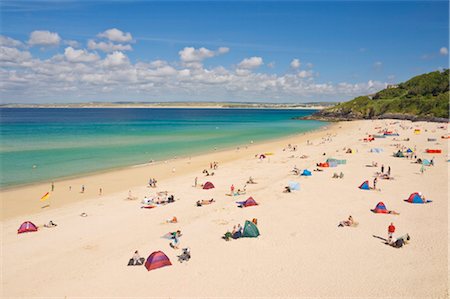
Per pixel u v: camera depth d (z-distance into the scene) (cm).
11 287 2014
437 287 1878
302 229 2770
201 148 7725
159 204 3547
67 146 7669
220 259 2294
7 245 2591
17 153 6644
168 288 1967
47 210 3428
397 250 2362
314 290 1908
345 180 4362
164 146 7956
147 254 2389
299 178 4516
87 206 3541
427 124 11719
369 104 16925
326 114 19125
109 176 4906
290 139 9500
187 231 2783
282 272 2111
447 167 5012
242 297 1856
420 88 16175
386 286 1923
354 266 2162
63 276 2127
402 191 3816
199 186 4284
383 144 7631
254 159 6212
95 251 2466
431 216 2997
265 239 2591
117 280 2066
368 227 2786
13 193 4025
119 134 10581
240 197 3716
